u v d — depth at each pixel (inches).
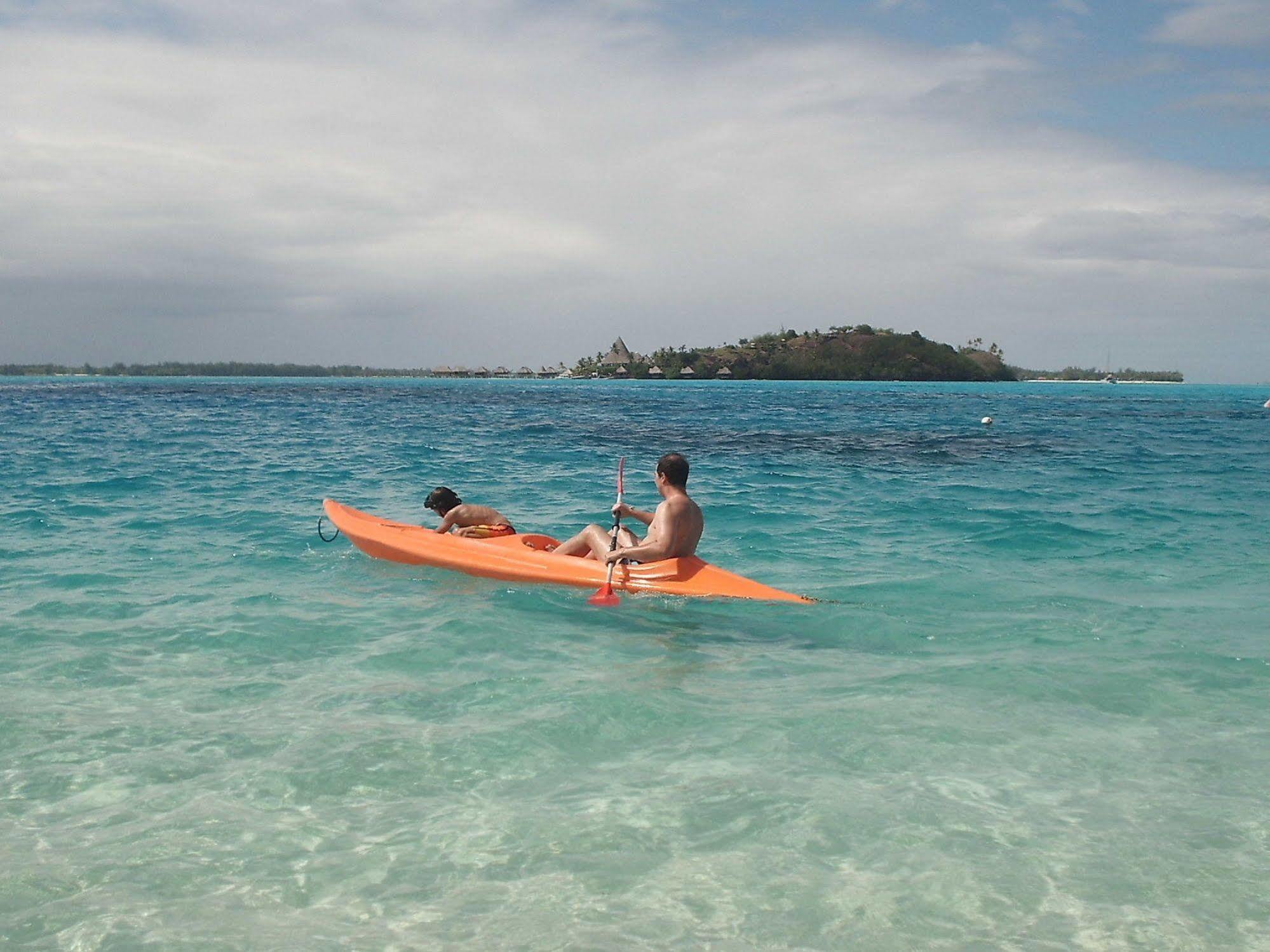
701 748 155.1
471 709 173.3
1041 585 286.0
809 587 283.9
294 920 104.0
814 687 187.9
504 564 294.8
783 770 145.9
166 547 335.6
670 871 115.3
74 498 458.6
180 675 191.8
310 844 121.6
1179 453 821.2
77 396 2086.6
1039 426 1298.0
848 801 134.8
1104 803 135.0
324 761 148.1
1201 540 366.3
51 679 187.5
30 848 119.7
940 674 196.7
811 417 1533.0
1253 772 145.8
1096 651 213.9
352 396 2450.8
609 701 177.9
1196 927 103.4
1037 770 146.5
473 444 868.6
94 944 99.0
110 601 254.4
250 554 324.8
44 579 279.7
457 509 331.3
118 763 146.6
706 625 237.9
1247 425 1365.7
